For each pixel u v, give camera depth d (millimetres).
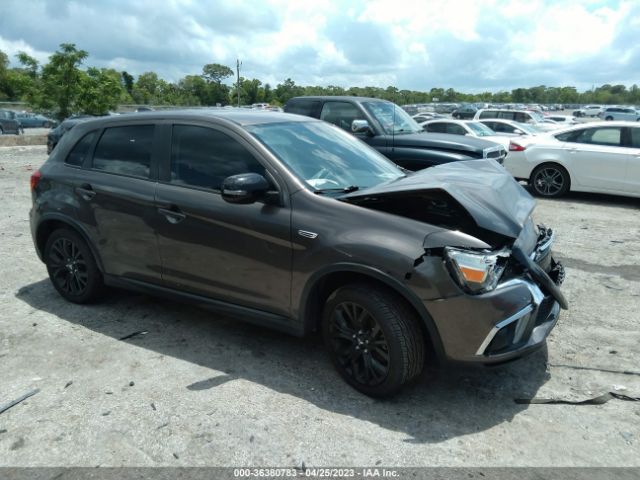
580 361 3977
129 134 4559
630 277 5785
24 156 17359
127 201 4359
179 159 4215
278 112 4770
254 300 3855
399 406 3404
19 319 4695
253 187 3574
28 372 3814
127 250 4461
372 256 3258
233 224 3807
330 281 3637
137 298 5156
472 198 3369
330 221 3482
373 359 3418
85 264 4820
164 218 4152
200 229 3977
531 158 10891
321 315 3768
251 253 3764
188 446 3020
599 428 3205
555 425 3229
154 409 3359
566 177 10586
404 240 3234
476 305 3090
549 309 3695
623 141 10102
